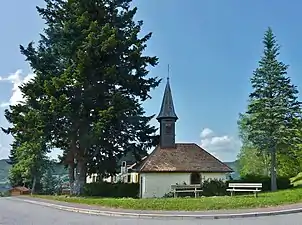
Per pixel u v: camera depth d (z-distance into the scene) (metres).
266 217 17.86
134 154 40.12
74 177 38.19
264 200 22.30
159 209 21.03
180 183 39.88
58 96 33.47
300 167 50.81
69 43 35.06
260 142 43.03
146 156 42.34
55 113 32.69
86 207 23.14
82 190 36.94
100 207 22.88
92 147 36.38
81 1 35.72
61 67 36.88
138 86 37.53
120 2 38.75
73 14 36.06
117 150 38.44
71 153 36.31
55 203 26.98
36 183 64.69
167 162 40.66
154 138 40.53
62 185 64.50
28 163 62.31
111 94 35.28
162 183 39.75
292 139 42.75
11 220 17.66
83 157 36.28
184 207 20.89
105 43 32.88
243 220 16.97
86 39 33.41
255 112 44.12
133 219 18.05
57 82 32.69
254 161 61.03
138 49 36.00
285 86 43.44
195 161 41.31
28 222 16.88
